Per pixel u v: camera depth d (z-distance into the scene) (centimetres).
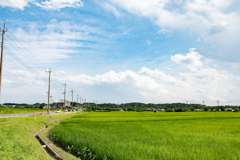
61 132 1442
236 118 3525
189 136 1316
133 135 1350
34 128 1739
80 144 1005
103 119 3325
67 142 1098
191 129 1750
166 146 967
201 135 1344
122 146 915
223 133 1472
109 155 784
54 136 1354
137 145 951
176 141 1117
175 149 887
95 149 882
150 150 841
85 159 878
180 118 3453
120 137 1245
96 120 3091
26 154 714
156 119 3250
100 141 1037
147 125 2220
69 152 1002
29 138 1137
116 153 789
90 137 1179
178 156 761
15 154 667
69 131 1545
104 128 1866
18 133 1203
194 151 862
